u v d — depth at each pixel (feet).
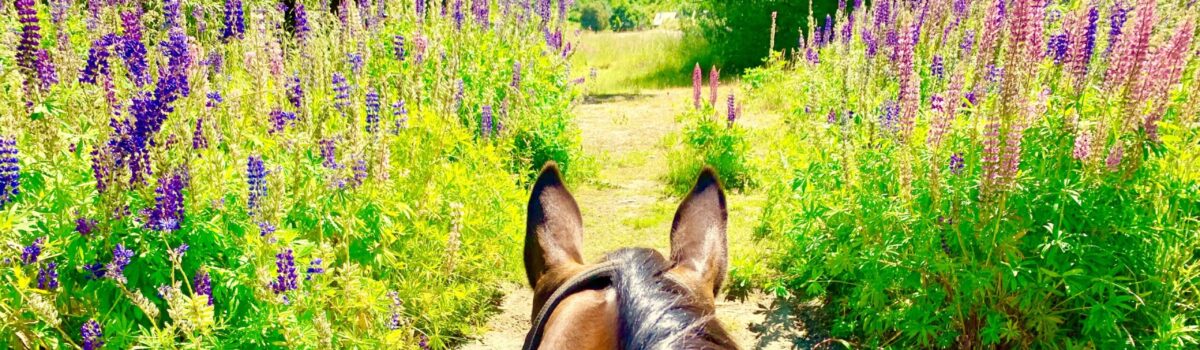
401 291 14.58
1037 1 11.34
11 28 13.23
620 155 36.22
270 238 10.61
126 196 10.36
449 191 16.90
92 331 9.39
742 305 18.79
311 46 16.90
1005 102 11.84
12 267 9.26
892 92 21.67
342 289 12.57
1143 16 11.94
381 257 13.73
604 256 6.12
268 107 13.94
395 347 12.46
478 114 24.68
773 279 19.56
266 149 13.42
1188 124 12.71
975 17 21.74
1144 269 12.96
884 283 14.85
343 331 11.94
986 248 13.34
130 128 10.11
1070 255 13.42
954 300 14.14
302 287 11.21
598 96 59.31
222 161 11.10
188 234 10.64
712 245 6.61
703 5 82.28
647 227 25.23
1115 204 13.10
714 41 82.74
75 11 16.74
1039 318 13.14
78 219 9.95
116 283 9.24
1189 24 11.96
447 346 16.08
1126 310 13.26
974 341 14.38
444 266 14.92
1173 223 12.94
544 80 31.22
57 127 11.12
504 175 20.27
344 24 18.63
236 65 16.30
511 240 19.11
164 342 9.24
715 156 30.45
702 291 5.77
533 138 29.14
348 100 14.73
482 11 27.43
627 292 5.18
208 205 11.07
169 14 13.93
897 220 14.64
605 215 26.61
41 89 11.03
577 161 31.58
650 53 91.09
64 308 10.17
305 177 12.91
